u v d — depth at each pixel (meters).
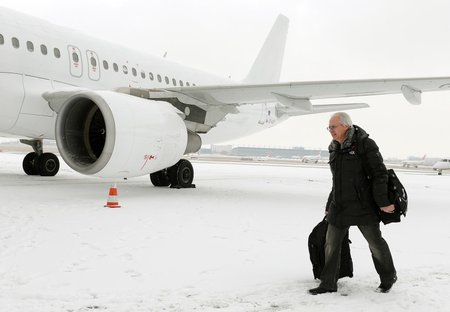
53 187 9.09
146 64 11.66
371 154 2.94
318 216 6.38
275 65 17.59
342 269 3.20
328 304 2.75
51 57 9.20
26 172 12.78
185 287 2.99
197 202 7.41
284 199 8.54
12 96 8.50
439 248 4.46
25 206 6.11
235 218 5.88
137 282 3.05
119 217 5.53
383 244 3.01
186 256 3.78
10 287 2.85
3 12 8.70
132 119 7.52
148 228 4.91
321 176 19.02
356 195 2.99
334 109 14.29
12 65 8.50
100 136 8.59
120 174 7.70
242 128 14.42
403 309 2.68
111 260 3.56
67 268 3.30
